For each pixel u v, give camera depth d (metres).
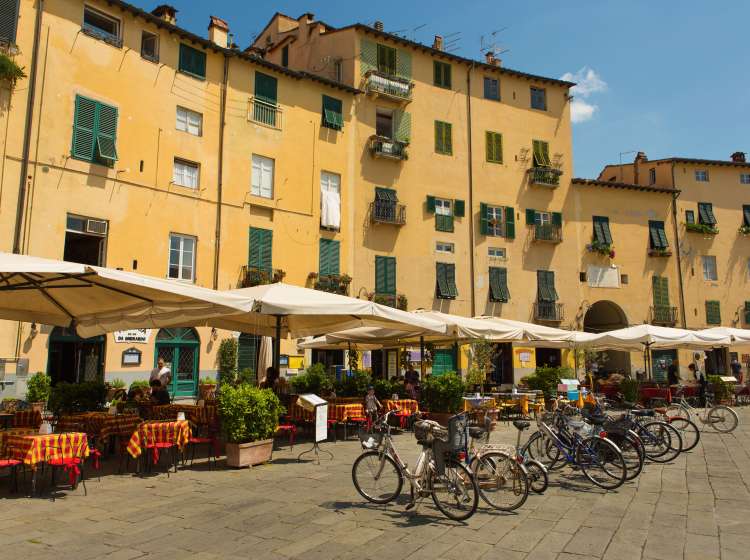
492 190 31.94
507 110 33.19
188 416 11.60
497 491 7.53
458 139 31.47
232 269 23.62
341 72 29.66
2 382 17.16
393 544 6.10
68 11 19.83
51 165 18.98
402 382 18.44
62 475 9.22
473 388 20.33
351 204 27.78
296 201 25.92
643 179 38.56
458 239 30.59
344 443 12.92
